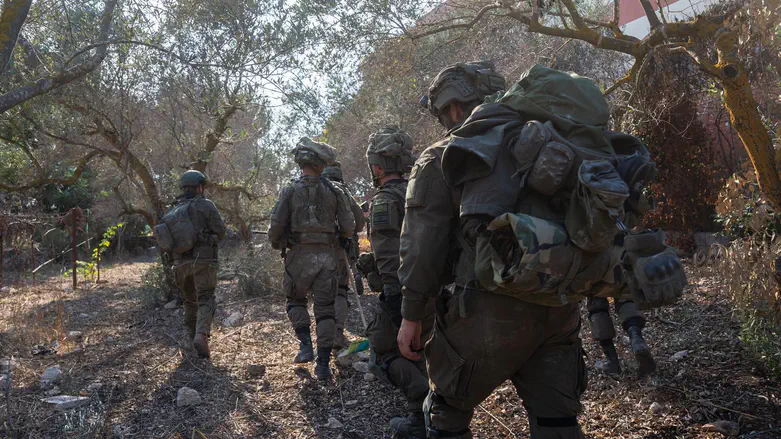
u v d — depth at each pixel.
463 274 1.97
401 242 2.05
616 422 2.98
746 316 3.53
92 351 5.05
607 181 1.56
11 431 3.11
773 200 3.42
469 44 6.37
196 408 3.63
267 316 6.38
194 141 7.62
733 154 6.97
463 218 1.87
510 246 1.77
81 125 7.27
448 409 2.11
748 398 3.03
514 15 4.89
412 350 2.20
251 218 9.88
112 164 9.36
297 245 4.29
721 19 3.88
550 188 1.71
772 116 4.02
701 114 7.30
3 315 6.76
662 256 1.61
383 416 3.41
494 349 1.91
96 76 6.14
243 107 6.04
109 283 10.20
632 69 5.00
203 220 4.77
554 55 6.41
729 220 3.88
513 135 1.85
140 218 16.52
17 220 9.18
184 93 5.70
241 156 9.58
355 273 7.16
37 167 7.98
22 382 4.14
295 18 5.71
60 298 8.25
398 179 3.17
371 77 6.48
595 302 3.67
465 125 1.93
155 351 5.03
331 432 3.23
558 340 2.01
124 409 3.63
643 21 8.37
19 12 3.48
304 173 4.45
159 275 7.59
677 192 6.99
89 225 15.46
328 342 4.14
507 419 3.18
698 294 4.79
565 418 2.00
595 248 1.64
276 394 3.87
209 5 5.34
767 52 3.63
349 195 4.93
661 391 3.25
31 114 6.70
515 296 1.83
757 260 3.43
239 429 3.30
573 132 1.80
